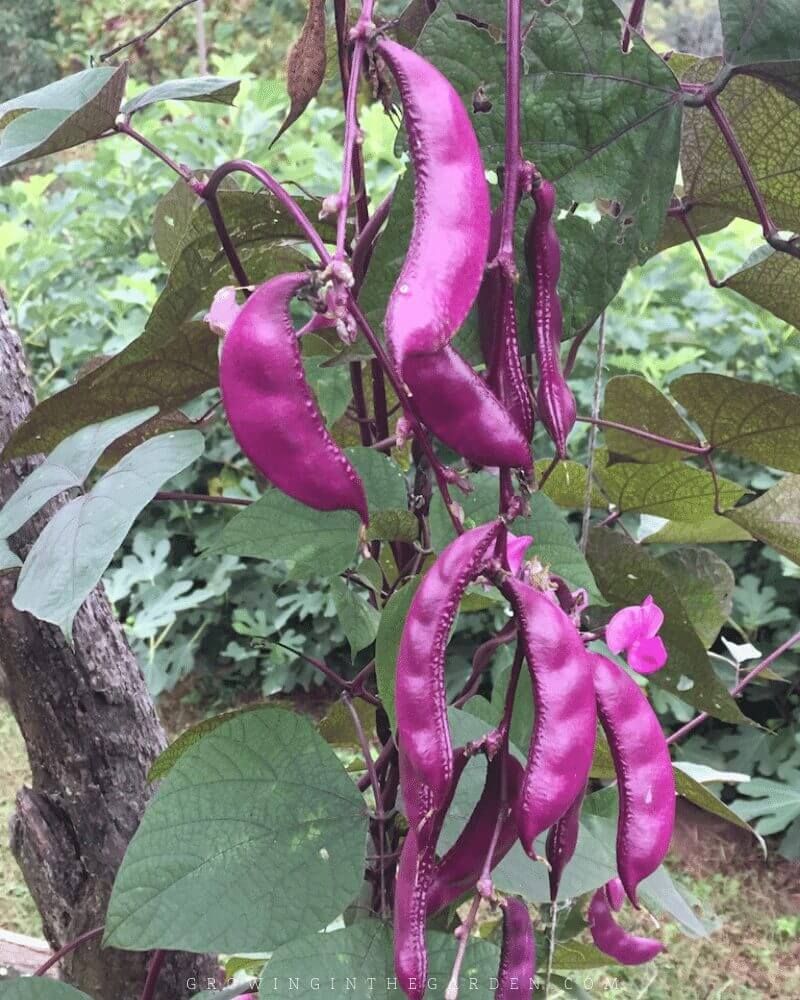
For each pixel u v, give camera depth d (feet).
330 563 1.47
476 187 0.99
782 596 5.82
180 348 1.55
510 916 1.29
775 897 5.30
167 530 6.84
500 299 1.10
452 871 1.20
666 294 6.14
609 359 5.74
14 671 1.96
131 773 2.05
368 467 1.53
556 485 2.22
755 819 5.73
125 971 2.07
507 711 1.15
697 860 5.60
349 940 1.28
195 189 1.49
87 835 2.05
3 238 6.90
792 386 5.70
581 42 1.21
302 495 1.05
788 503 1.95
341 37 1.50
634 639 1.39
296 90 1.57
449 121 1.00
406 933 1.11
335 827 1.34
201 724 1.70
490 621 5.91
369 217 1.63
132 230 7.86
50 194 10.56
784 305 1.76
